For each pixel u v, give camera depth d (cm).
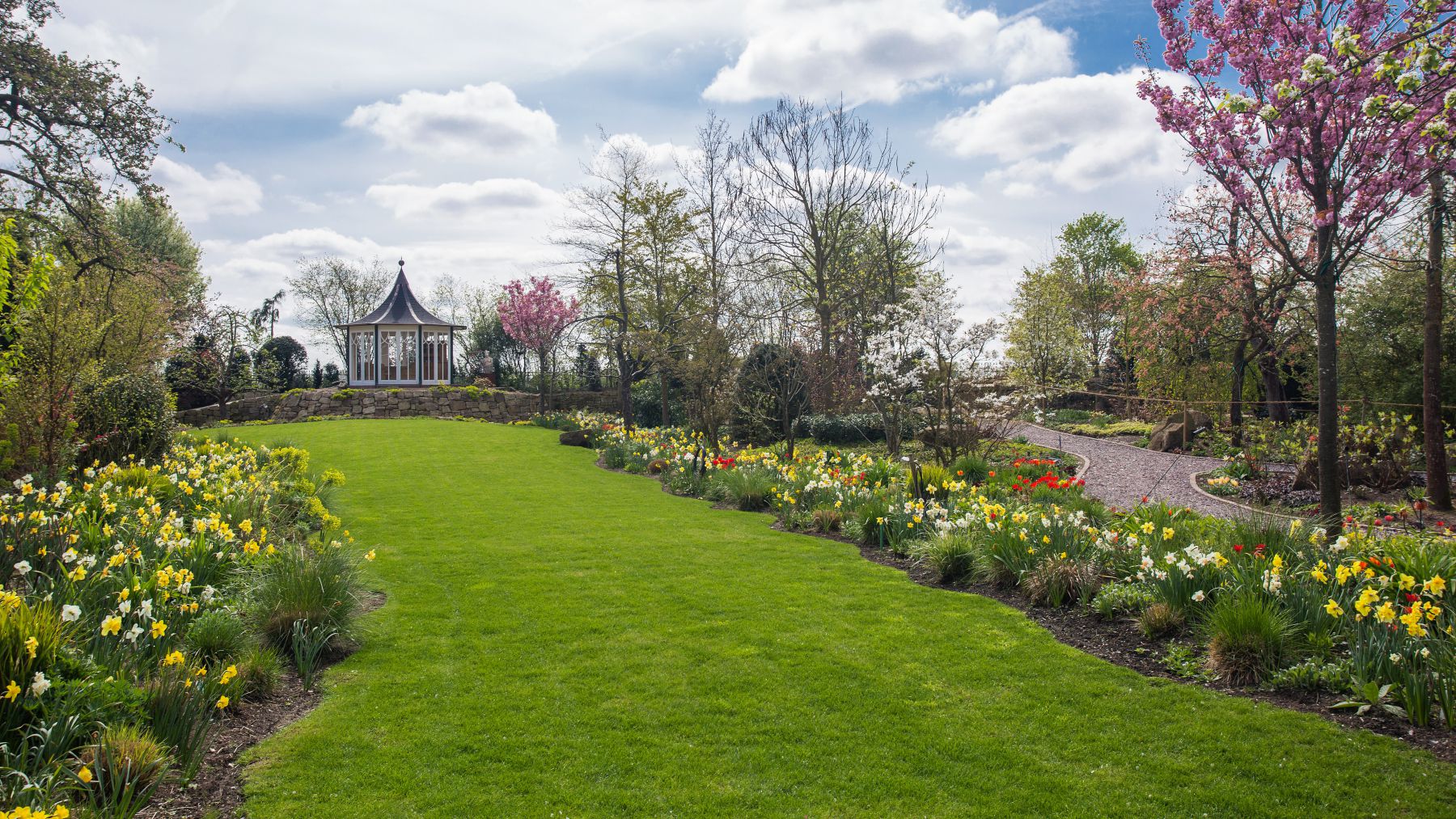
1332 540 652
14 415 943
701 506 1173
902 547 831
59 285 1089
